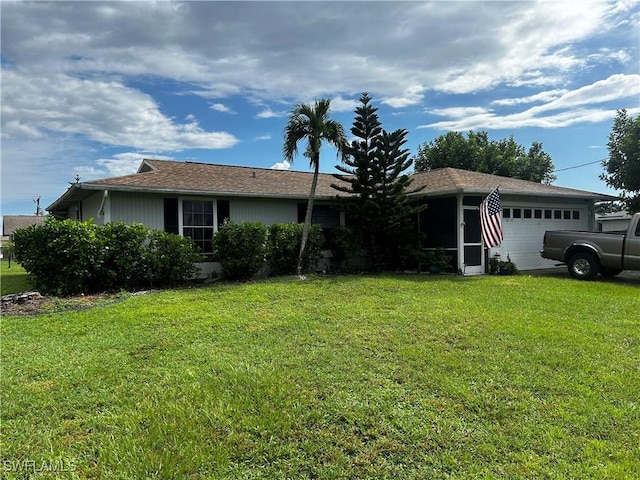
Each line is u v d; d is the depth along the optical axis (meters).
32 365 4.14
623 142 14.34
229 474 2.41
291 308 6.84
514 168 28.06
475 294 8.20
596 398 3.37
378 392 3.48
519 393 3.47
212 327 5.59
